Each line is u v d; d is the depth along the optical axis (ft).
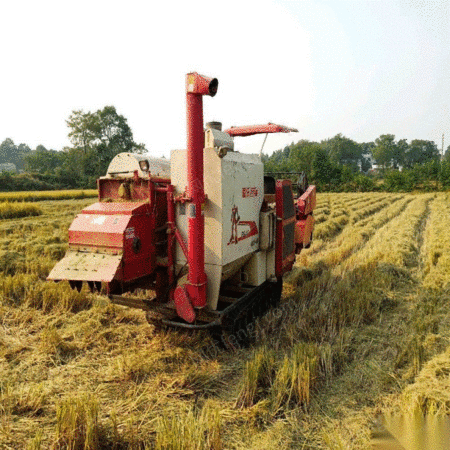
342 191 194.08
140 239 14.43
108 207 14.82
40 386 11.91
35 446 9.16
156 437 9.52
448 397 10.52
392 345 15.51
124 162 16.49
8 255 27.68
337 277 25.08
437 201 95.45
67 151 232.53
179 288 13.51
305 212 24.79
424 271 26.16
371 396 12.03
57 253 31.09
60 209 71.15
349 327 17.31
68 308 19.21
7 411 11.07
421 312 18.25
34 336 16.20
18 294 20.75
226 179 13.85
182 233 14.69
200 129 12.30
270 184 21.16
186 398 12.08
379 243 37.32
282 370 12.21
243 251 15.85
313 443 10.03
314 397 12.03
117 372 13.33
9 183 178.70
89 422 9.54
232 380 13.25
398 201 100.37
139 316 18.84
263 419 10.94
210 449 9.45
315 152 200.03
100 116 228.84
